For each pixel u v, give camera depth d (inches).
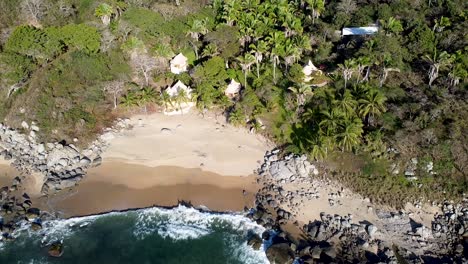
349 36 4261.8
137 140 3602.4
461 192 3016.7
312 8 4399.6
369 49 3754.9
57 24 4387.3
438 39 3890.3
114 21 4279.0
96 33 4087.1
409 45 3900.1
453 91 3486.7
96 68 3912.4
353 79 3747.5
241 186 3225.9
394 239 2829.7
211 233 2881.4
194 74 3919.8
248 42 4131.4
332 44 4215.1
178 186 3228.3
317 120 3437.5
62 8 4488.2
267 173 3309.5
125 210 3043.8
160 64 4158.5
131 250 2780.5
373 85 3666.3
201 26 4180.6
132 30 4217.5
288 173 3255.4
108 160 3427.7
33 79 3784.5
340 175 3213.6
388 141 3253.0
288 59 3892.7
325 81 3848.4
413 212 2992.1
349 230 2876.5
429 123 3255.4
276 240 2802.7
